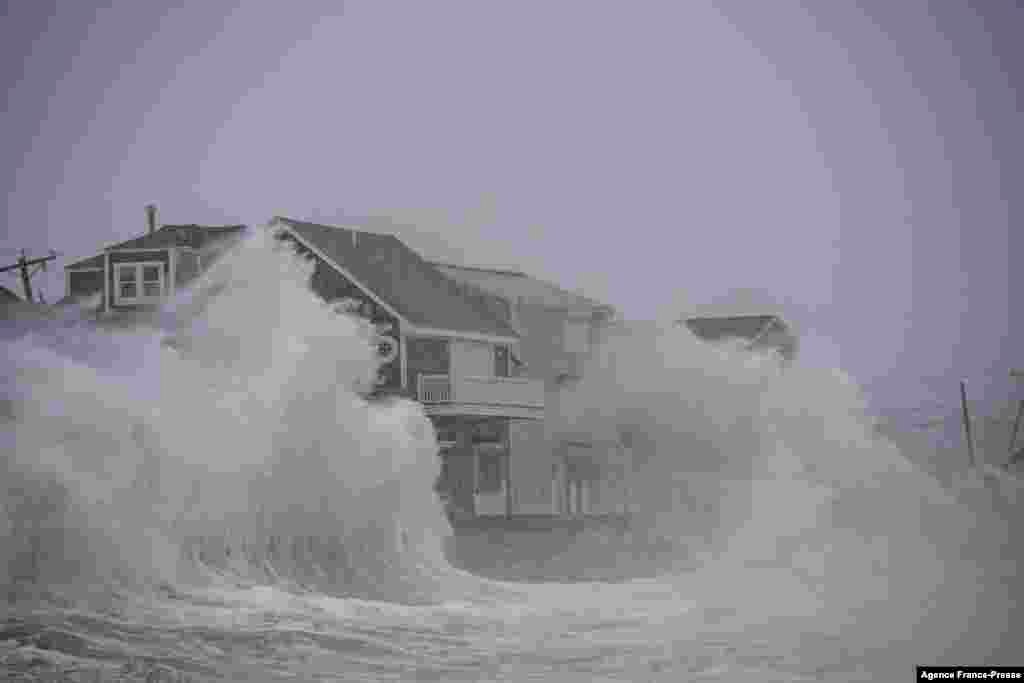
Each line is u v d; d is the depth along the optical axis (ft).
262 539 205.57
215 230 363.35
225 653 147.74
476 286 388.57
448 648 155.84
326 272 353.10
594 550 288.51
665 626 173.27
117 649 146.20
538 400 371.97
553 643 160.04
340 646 154.40
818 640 159.63
